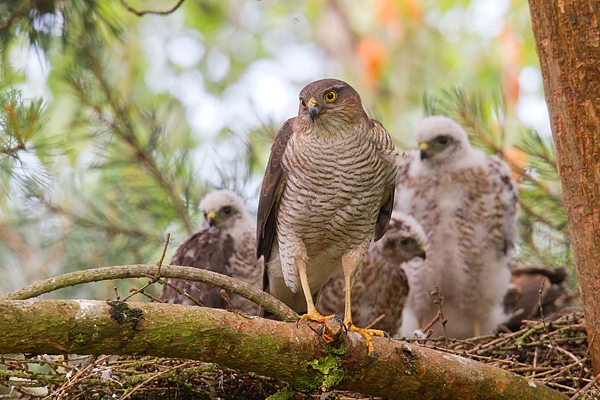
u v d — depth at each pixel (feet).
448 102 45.32
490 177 40.55
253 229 40.83
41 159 34.01
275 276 32.81
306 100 29.35
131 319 21.03
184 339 21.67
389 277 40.06
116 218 42.39
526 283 41.86
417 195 41.47
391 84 62.75
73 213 41.50
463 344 33.47
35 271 43.01
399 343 24.36
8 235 43.86
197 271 24.22
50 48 35.78
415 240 39.65
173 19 64.90
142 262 41.24
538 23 27.35
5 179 33.63
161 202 41.98
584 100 26.53
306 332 23.12
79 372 25.08
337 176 29.40
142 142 41.73
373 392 24.36
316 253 31.42
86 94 39.60
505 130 43.42
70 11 35.22
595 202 26.66
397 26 63.62
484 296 40.50
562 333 31.89
